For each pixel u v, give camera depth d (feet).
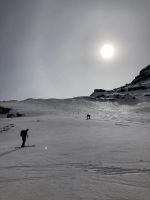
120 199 22.94
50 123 167.32
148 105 382.63
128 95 504.02
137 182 28.09
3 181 31.27
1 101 388.16
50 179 30.99
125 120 211.82
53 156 49.70
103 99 480.64
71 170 35.53
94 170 34.76
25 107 322.34
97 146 61.46
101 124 155.43
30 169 37.81
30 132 130.21
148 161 39.04
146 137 77.41
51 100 414.62
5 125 173.68
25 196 24.93
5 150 68.64
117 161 40.29
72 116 254.06
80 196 24.09
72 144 69.46
